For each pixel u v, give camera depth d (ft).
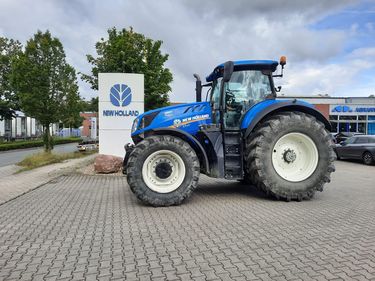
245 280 11.86
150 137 23.25
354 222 18.81
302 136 24.43
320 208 22.22
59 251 14.76
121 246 15.28
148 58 66.69
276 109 24.73
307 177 24.38
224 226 18.12
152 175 23.11
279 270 12.63
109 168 40.45
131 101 44.83
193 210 21.79
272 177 23.86
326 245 15.19
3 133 153.69
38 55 61.77
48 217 20.31
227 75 23.94
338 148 63.31
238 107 25.85
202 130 24.30
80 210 22.06
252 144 24.11
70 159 61.72
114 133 44.75
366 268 12.74
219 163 24.16
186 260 13.64
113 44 63.16
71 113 65.98
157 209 22.17
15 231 17.61
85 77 69.00
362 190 29.53
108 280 11.97
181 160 23.07
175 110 25.13
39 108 62.23
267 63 26.21
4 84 138.82
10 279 12.12
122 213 21.17
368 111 134.92
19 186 31.89
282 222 18.84
